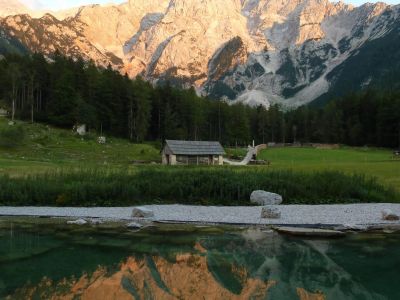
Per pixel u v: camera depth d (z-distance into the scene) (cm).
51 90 14225
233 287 1165
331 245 1683
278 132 19225
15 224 2177
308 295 1106
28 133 10631
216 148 9300
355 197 3253
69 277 1242
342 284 1183
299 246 1666
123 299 1069
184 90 16588
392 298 1079
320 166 6109
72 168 4228
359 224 2119
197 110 14975
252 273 1290
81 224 2181
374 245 1684
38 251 1555
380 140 14850
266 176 3484
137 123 13025
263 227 2102
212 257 1486
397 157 9831
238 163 9269
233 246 1667
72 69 15300
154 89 15838
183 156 8800
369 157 10162
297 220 2266
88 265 1372
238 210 2720
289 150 12888
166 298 1081
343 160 9188
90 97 13512
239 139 16262
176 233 1941
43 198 3092
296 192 3234
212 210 2712
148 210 2423
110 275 1262
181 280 1220
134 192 3114
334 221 2211
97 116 13150
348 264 1388
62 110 13212
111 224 2186
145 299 1073
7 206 2948
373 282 1203
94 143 10881
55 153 8994
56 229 2034
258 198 3038
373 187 3412
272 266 1366
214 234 1922
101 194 3084
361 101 17038
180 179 3341
